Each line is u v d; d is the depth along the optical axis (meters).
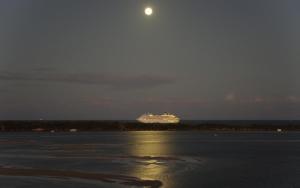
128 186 39.59
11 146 97.25
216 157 69.12
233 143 112.75
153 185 40.38
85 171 49.91
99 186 39.50
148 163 59.12
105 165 56.28
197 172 49.78
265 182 43.19
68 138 141.50
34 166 55.12
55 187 38.94
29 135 171.12
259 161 63.41
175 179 44.12
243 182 43.06
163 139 136.12
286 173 49.66
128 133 195.38
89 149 87.50
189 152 79.75
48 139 134.12
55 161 61.75
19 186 39.53
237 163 60.38
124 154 74.50
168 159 65.12
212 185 41.09
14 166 55.16
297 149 89.19
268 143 113.06
